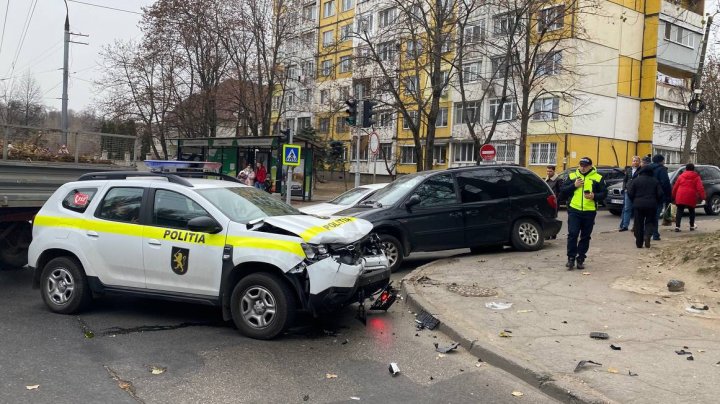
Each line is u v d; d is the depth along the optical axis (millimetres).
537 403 4336
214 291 5938
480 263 9656
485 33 30266
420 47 26953
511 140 38656
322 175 50688
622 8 38688
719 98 31328
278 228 5859
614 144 39250
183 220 6156
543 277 8422
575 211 8875
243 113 35781
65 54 28484
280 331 5738
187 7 33156
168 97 35812
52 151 9672
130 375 4762
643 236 11008
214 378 4730
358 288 6129
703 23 25328
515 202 10734
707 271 7727
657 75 40906
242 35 33594
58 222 6746
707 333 5727
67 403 4152
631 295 7277
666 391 4277
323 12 53094
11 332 5914
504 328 5965
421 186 10102
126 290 6367
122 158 10820
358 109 16453
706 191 18594
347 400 4336
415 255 11992
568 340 5555
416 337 6016
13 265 9242
